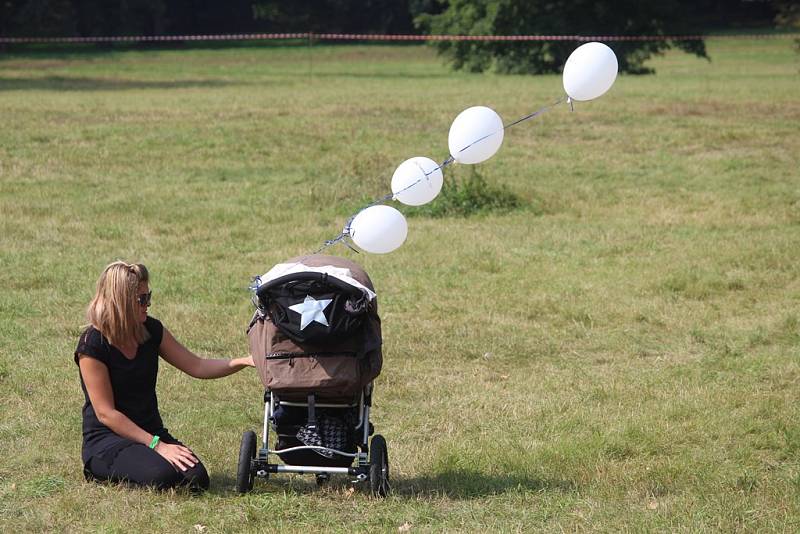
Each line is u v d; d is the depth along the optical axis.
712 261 29.88
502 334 23.20
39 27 163.50
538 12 117.69
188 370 14.88
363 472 14.04
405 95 78.12
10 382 19.22
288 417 14.09
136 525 13.02
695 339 23.00
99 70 115.44
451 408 18.64
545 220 35.97
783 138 52.88
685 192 40.88
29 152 46.94
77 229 33.28
